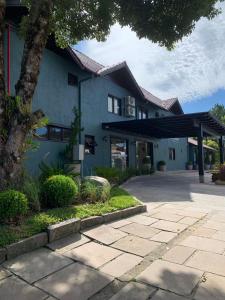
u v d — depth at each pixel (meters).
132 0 6.99
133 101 17.09
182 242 4.72
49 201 5.82
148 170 18.36
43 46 6.18
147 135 20.16
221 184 12.90
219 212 6.90
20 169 5.70
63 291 3.18
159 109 21.73
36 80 6.06
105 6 7.23
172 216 6.39
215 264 3.87
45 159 10.55
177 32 7.23
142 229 5.36
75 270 3.66
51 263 3.84
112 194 7.95
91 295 3.11
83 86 13.16
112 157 15.63
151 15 7.10
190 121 13.73
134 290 3.21
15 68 9.50
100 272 3.63
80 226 5.08
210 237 4.98
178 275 3.55
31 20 6.12
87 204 6.31
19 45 9.72
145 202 8.07
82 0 7.44
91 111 13.71
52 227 4.54
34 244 4.23
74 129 11.41
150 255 4.18
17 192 4.82
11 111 5.73
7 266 3.70
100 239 4.75
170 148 24.77
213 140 33.16
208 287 3.27
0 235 4.09
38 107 10.39
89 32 8.02
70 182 6.02
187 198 8.93
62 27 8.01
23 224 4.58
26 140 5.98
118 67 14.88
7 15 9.25
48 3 6.21
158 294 3.12
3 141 5.58
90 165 13.47
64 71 11.94
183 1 6.65
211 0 6.53
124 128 16.02
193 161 29.30
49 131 10.97
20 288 3.22
